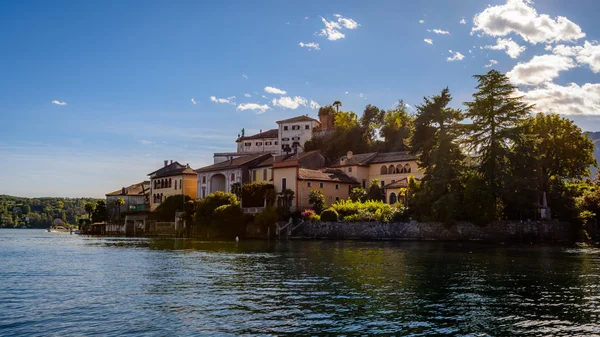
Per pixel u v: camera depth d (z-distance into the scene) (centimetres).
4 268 3988
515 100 7256
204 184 12694
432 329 1939
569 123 8306
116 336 1838
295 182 9688
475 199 6856
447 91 8319
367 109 15275
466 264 4062
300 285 2967
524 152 6956
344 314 2181
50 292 2764
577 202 7425
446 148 7300
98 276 3441
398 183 9356
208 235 10206
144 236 11481
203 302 2450
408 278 3244
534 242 6775
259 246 6619
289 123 15300
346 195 10444
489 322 2050
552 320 2088
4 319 2102
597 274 3434
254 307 2325
